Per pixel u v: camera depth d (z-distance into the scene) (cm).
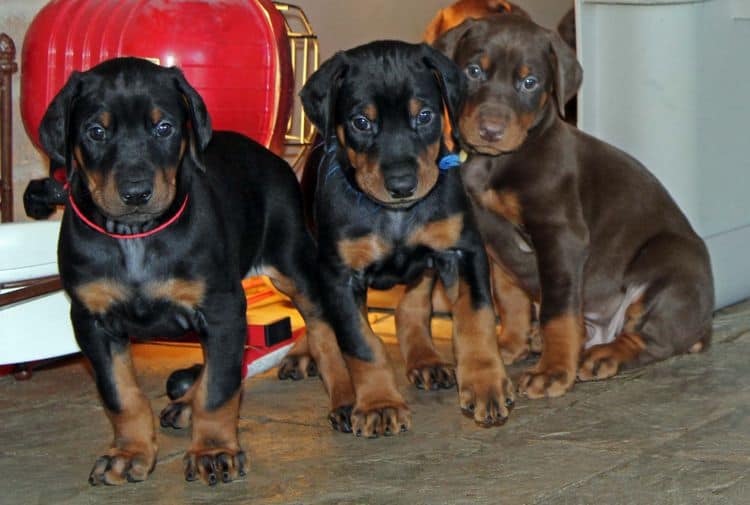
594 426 180
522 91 192
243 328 171
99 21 204
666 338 199
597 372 195
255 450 177
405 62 177
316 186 187
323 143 187
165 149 166
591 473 168
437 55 179
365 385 181
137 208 163
